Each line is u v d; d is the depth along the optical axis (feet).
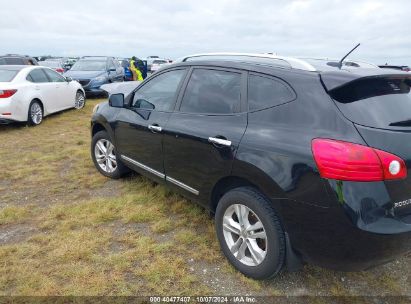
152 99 13.19
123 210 13.34
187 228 12.11
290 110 8.43
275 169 8.18
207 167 10.15
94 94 45.52
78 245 10.95
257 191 8.95
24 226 12.29
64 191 15.37
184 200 14.08
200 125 10.46
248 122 9.20
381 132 7.41
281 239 8.51
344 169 7.23
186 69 12.03
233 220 9.89
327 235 7.64
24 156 20.54
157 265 10.06
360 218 7.21
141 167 13.71
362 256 7.43
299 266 8.80
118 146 15.21
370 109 7.75
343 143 7.35
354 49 9.73
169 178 12.12
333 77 8.04
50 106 31.48
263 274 9.00
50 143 23.68
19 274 9.59
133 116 13.78
